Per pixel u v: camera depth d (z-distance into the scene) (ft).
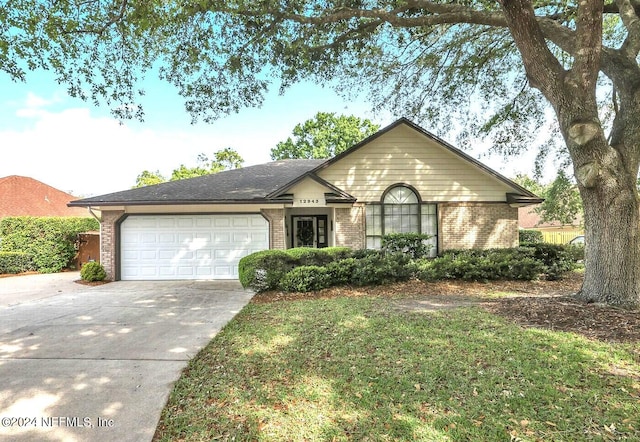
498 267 33.99
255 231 39.96
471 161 42.73
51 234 50.42
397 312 22.08
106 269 39.14
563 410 10.39
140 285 36.01
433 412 10.52
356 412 10.65
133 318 22.48
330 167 43.52
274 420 10.36
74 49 26.08
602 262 21.01
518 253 37.93
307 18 28.94
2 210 72.43
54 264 50.47
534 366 13.35
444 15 27.81
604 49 23.77
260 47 31.12
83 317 22.86
